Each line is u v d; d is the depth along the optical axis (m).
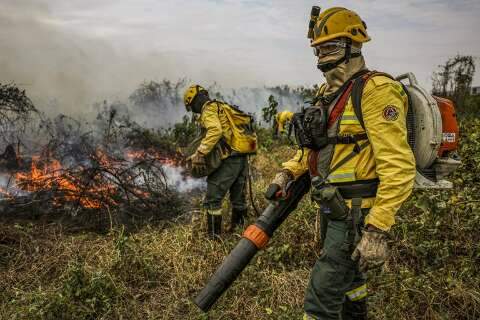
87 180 5.05
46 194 5.02
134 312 3.19
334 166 2.30
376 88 2.14
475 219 3.82
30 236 4.12
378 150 2.14
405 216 4.05
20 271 3.70
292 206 2.53
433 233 3.75
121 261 3.63
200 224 4.59
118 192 5.10
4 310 3.11
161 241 4.17
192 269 3.72
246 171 4.59
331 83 2.35
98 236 4.32
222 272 2.41
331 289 2.34
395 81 2.20
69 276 3.37
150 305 3.30
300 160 2.57
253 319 3.09
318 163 2.37
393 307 3.00
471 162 5.34
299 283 3.40
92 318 3.11
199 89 4.52
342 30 2.25
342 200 2.26
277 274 3.51
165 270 3.71
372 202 2.26
